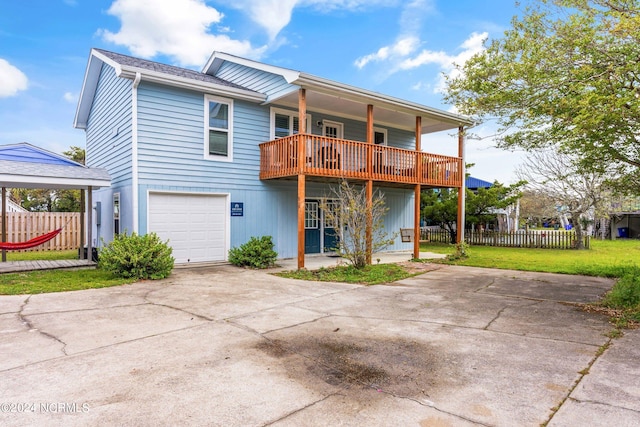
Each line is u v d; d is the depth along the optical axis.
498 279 9.07
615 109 5.76
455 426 2.68
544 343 4.48
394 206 15.81
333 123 13.70
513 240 19.16
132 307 6.06
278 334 4.76
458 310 6.07
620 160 7.88
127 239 8.72
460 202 14.09
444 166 13.63
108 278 8.51
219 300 6.62
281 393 3.18
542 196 20.41
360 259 10.07
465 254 13.31
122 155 10.59
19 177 8.72
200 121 10.80
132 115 9.72
